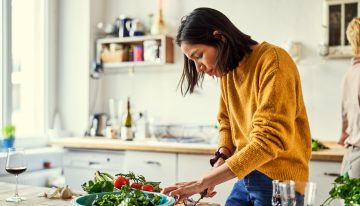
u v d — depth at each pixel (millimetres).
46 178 3604
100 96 4156
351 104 2408
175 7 3887
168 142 3410
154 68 3971
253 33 3576
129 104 3779
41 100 3994
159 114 3945
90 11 3996
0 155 3178
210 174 1353
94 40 4066
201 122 3764
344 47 3197
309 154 1504
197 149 2979
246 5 3604
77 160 3535
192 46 1483
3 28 3518
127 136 3592
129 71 4078
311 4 3361
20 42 3742
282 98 1348
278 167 1444
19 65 3736
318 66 3336
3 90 3521
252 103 1479
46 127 3998
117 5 4160
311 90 3359
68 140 3557
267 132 1319
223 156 1703
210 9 1480
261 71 1424
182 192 1333
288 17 3445
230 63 1479
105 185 1444
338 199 1144
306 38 3377
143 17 4039
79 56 4039
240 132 1604
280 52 1438
